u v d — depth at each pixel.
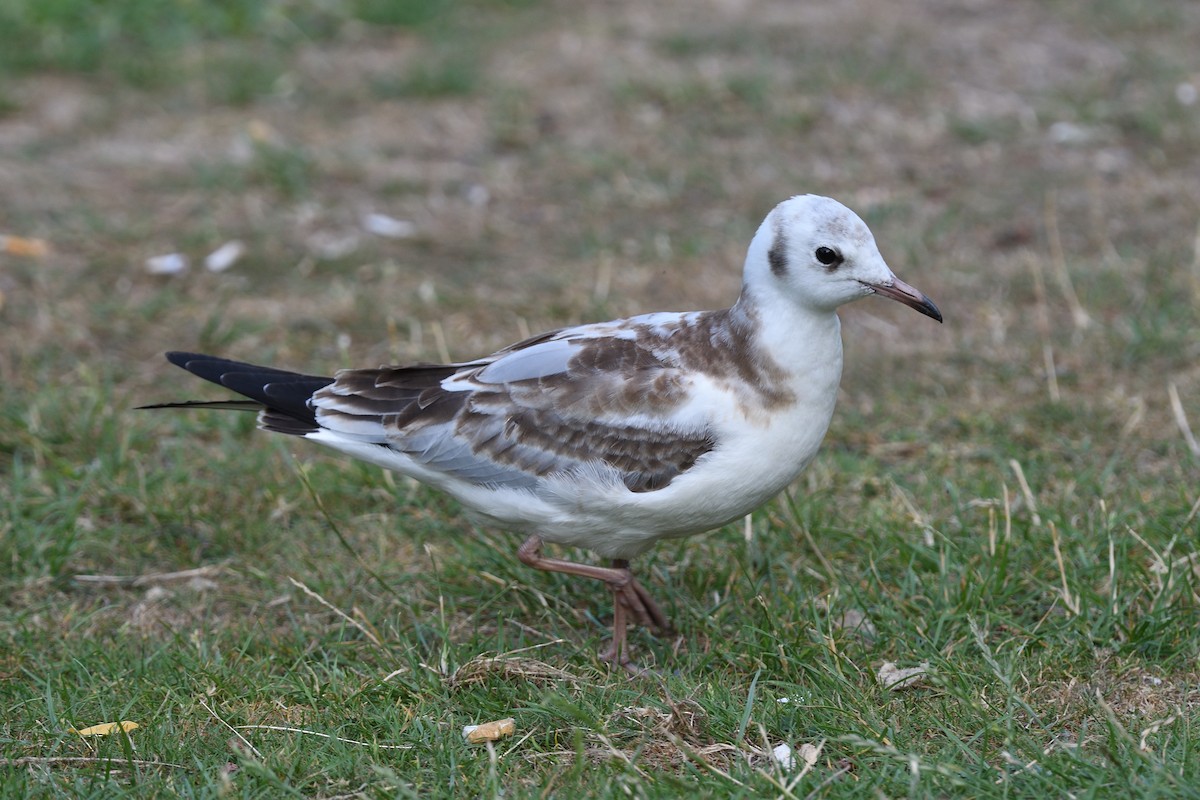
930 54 19.72
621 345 8.86
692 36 20.50
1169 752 7.58
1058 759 7.53
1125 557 9.51
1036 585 9.51
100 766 7.84
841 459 11.42
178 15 20.97
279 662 9.19
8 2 20.62
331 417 9.30
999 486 10.85
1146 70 18.75
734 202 16.25
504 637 9.43
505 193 16.70
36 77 19.64
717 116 18.14
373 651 9.28
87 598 10.06
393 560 10.45
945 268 14.64
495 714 8.36
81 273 14.78
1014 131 17.47
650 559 10.18
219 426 12.12
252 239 15.58
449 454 8.97
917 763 7.27
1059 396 12.30
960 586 9.33
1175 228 15.12
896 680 8.52
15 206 16.14
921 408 12.27
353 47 20.72
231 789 7.57
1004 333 13.41
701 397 8.56
